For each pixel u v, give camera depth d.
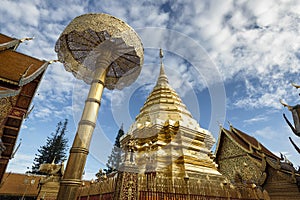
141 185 4.52
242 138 14.94
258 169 12.41
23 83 8.48
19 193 15.11
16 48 11.25
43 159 31.20
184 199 4.88
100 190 4.91
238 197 6.11
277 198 10.66
